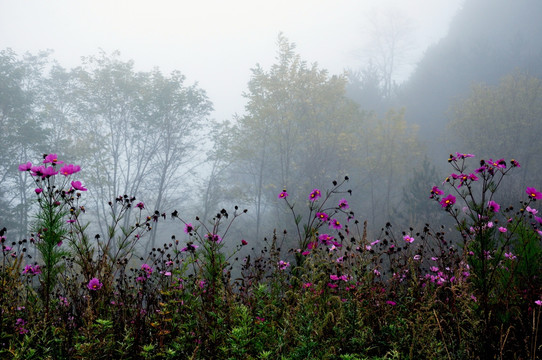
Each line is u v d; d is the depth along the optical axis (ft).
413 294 9.72
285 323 8.05
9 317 7.96
